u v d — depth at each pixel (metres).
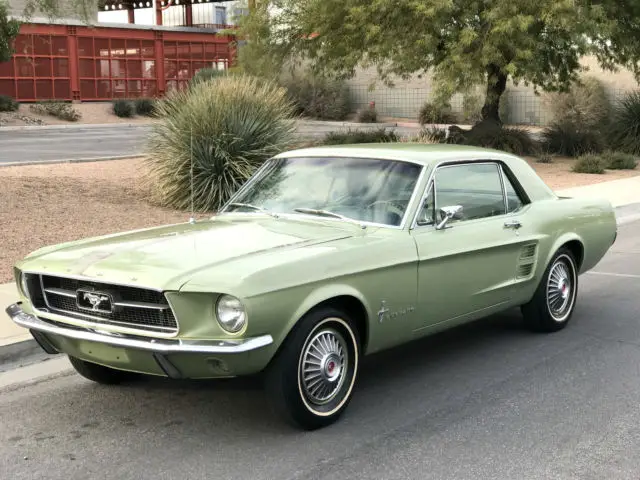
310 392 4.36
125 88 43.00
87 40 40.94
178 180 12.95
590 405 4.84
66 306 4.49
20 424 4.64
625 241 11.45
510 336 6.46
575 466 3.97
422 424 4.54
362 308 4.61
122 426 4.58
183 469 3.96
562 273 6.54
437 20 18.38
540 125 35.56
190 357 3.96
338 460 4.04
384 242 4.75
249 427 4.51
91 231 10.37
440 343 6.29
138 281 4.04
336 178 5.45
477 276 5.45
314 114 42.06
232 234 4.82
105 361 4.32
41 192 13.35
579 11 18.12
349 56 20.72
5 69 37.94
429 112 37.56
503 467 3.95
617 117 25.27
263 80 17.73
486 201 5.77
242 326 3.92
